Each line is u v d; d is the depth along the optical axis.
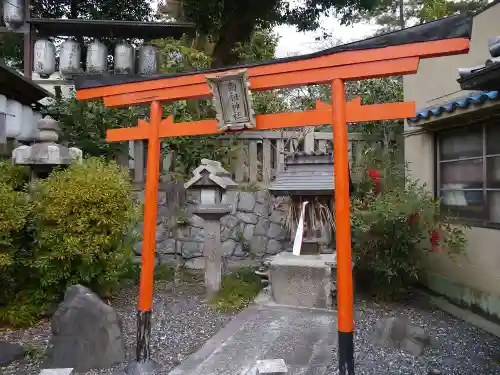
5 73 5.62
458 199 5.06
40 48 7.06
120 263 4.54
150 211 3.46
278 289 4.88
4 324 4.20
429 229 4.75
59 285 4.32
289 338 3.86
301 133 6.82
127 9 9.95
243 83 3.04
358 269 5.34
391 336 3.75
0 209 3.88
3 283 4.43
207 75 3.19
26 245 4.34
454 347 3.76
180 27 7.48
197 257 6.60
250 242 6.66
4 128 5.69
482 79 3.00
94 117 6.78
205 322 4.38
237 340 3.82
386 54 2.78
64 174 4.26
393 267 4.81
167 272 6.18
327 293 4.65
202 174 4.99
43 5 9.94
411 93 6.18
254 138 6.89
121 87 3.58
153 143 3.49
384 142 6.98
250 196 6.74
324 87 9.37
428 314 4.73
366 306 4.95
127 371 3.27
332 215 5.12
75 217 4.06
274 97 8.93
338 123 2.90
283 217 6.31
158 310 4.72
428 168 5.58
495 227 4.32
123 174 4.73
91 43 7.20
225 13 9.48
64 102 7.22
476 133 4.73
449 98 5.29
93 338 3.36
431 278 5.44
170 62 7.45
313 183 4.82
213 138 6.95
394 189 5.13
